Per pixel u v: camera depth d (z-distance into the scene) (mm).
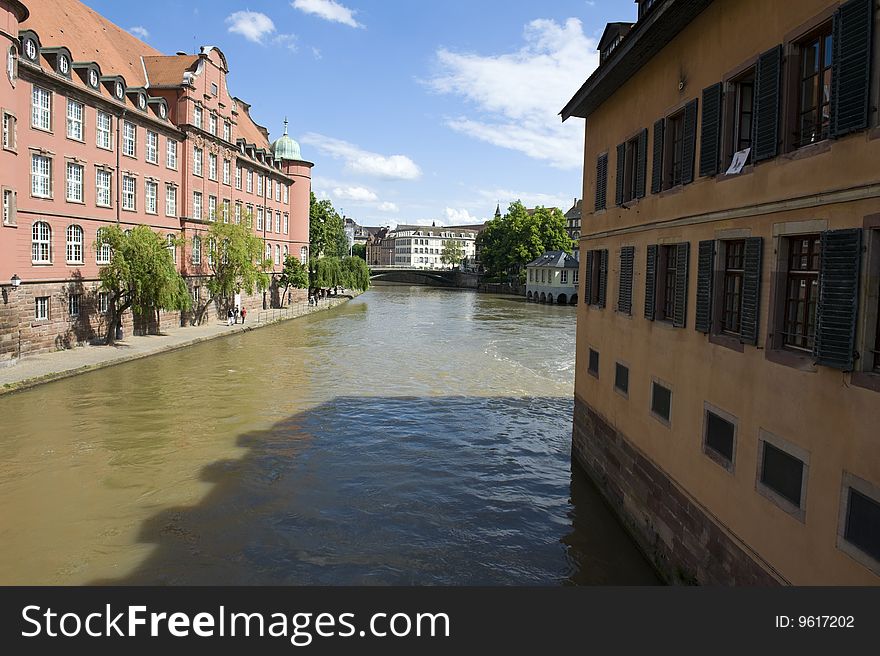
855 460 6512
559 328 51656
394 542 12852
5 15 24859
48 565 11688
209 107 47125
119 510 14141
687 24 10828
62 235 30969
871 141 6316
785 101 7910
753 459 8422
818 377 7125
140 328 39156
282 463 17359
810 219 7344
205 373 29438
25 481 15711
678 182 11586
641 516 12469
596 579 11430
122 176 35969
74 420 20922
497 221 113875
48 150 29719
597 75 14172
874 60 6332
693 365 10297
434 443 19438
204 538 12898
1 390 22953
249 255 46656
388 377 29594
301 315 59188
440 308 72562
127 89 37938
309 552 12367
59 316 31000
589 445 16422
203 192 46375
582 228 17672
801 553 7355
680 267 10852
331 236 90625
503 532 13383
